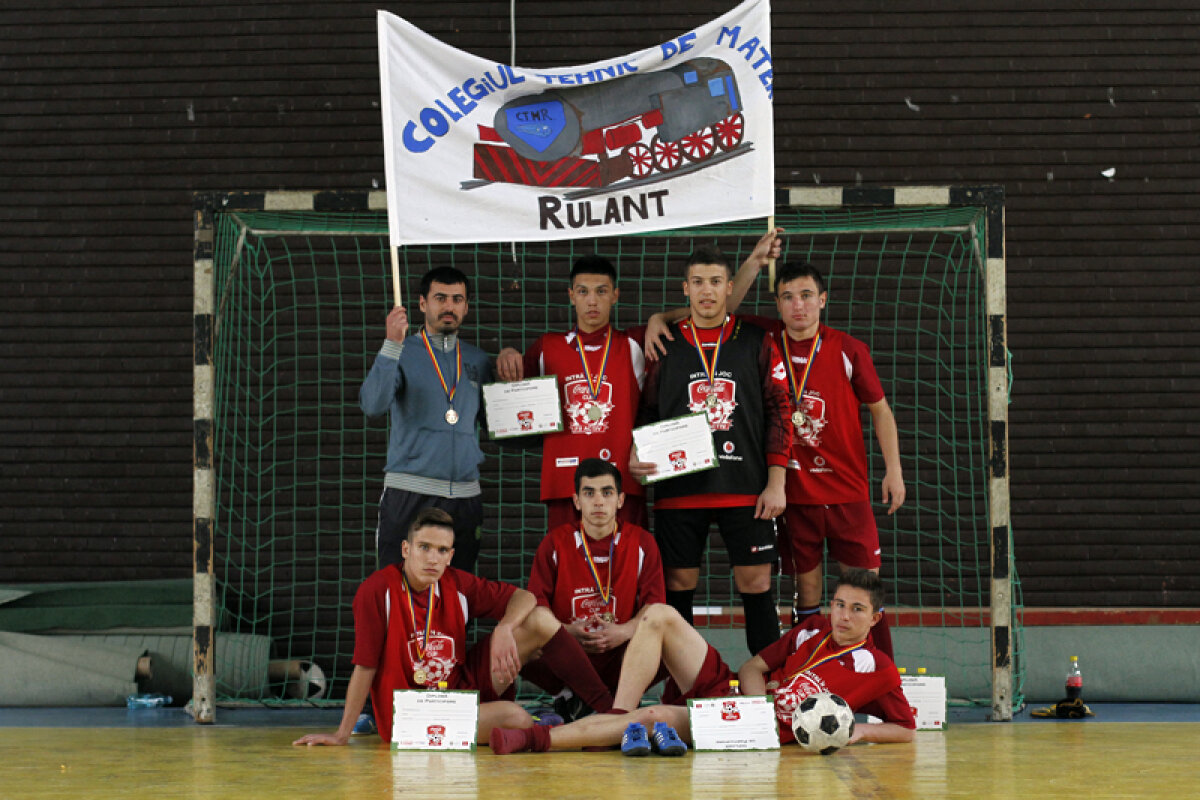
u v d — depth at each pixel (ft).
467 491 17.75
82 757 14.02
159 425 26.17
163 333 26.35
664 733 13.85
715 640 23.47
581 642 15.90
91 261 26.45
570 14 26.48
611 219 18.66
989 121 26.37
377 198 18.98
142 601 23.93
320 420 26.07
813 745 13.83
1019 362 26.16
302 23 26.66
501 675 15.01
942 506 25.80
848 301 26.23
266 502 25.86
